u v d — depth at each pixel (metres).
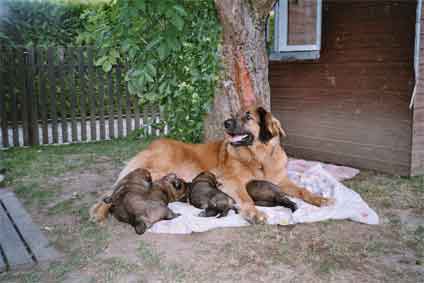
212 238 2.37
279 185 2.93
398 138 3.46
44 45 6.43
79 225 2.56
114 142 5.02
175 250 2.25
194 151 3.09
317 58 3.90
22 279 2.00
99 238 2.38
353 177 3.47
